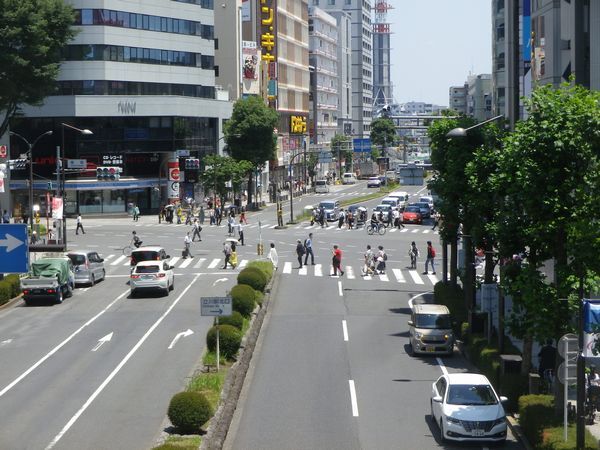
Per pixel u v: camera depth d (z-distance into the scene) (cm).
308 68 17812
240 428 2594
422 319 3656
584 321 2109
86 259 5331
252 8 14600
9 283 4800
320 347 3741
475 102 16425
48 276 4744
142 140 10594
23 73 7150
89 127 10294
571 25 5384
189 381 2991
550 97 2609
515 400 2831
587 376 2661
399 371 3344
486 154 3712
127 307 4603
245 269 4869
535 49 6084
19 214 10106
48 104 10156
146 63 10719
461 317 4022
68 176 10150
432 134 4275
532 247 2703
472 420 2439
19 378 3173
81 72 10225
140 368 3291
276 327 4156
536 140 2542
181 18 11125
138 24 10619
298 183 14738
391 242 7675
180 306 4612
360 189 15688
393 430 2588
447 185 4072
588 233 2298
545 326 2517
